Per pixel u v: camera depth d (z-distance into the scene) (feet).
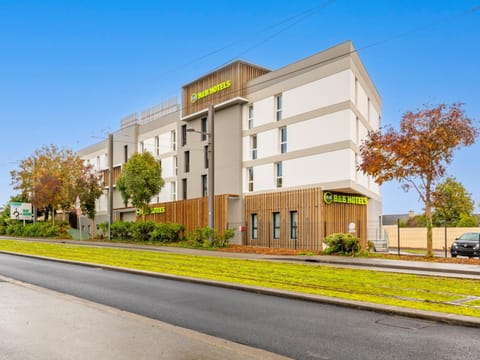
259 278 44.65
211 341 21.44
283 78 107.86
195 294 37.17
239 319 27.73
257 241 109.29
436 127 63.98
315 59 101.45
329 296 33.86
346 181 93.71
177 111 142.20
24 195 163.32
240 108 116.26
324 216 96.63
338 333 24.21
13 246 93.71
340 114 95.76
